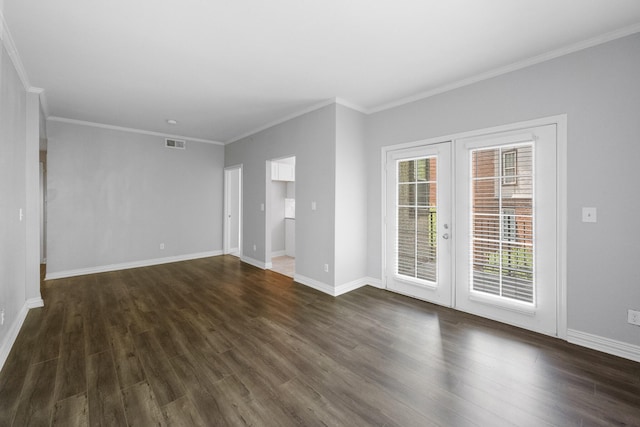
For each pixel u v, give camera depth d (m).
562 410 1.72
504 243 2.86
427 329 2.79
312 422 1.64
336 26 2.23
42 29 2.23
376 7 2.01
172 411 1.71
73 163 4.64
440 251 3.36
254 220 5.44
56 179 4.50
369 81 3.19
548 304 2.62
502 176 2.86
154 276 4.67
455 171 3.20
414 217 3.60
